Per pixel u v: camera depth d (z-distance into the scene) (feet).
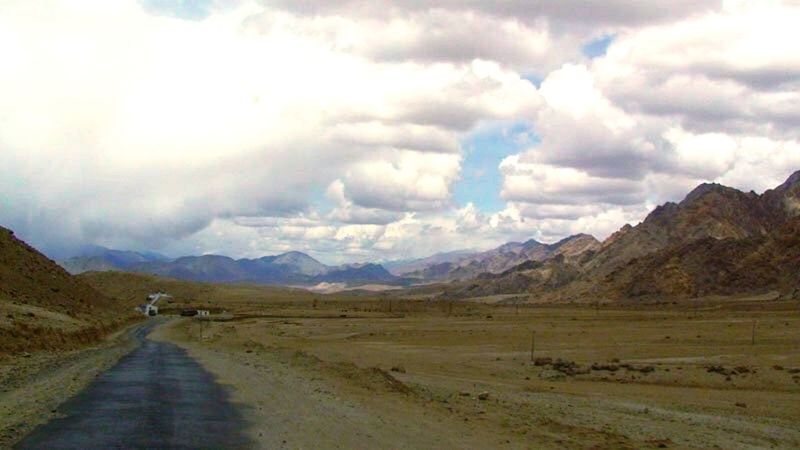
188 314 572.51
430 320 433.07
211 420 65.31
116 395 81.00
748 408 124.67
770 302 592.60
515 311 592.60
